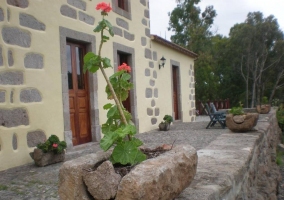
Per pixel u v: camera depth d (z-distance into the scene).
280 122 13.94
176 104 10.53
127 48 6.96
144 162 1.53
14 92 4.00
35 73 4.38
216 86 24.03
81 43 5.67
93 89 5.73
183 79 10.96
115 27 6.49
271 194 4.48
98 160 1.67
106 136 1.62
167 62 9.39
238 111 5.44
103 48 6.03
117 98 1.87
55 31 4.81
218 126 8.48
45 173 3.41
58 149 3.95
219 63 26.03
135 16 7.44
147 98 7.91
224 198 2.13
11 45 3.99
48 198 2.47
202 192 1.92
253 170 3.72
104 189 1.44
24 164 4.04
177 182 1.61
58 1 4.90
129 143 1.64
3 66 3.86
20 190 2.74
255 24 23.92
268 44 24.22
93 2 5.81
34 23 4.41
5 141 3.82
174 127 8.63
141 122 7.50
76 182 1.48
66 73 5.02
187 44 26.03
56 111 4.75
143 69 7.75
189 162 1.75
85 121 5.68
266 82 24.92
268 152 6.29
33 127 4.29
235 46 24.23
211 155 3.19
